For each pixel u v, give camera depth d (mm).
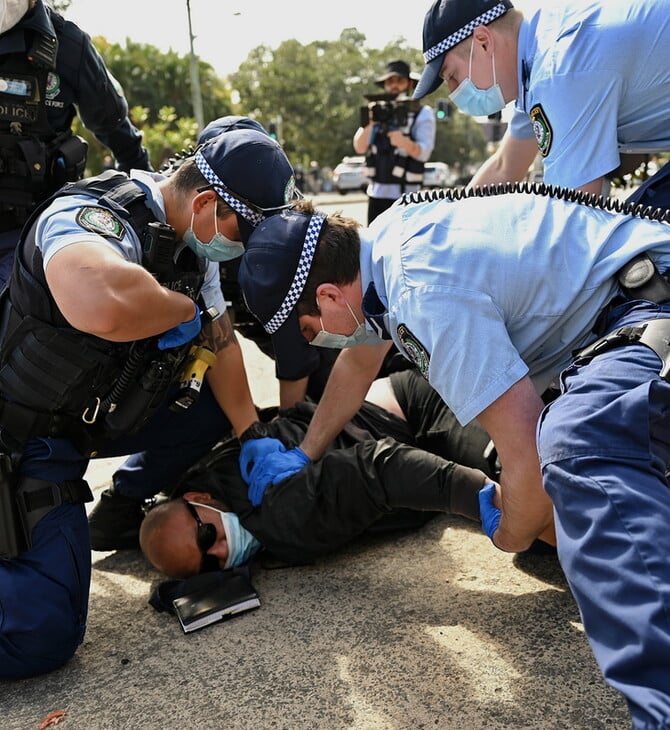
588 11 1988
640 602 1178
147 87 32188
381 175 6039
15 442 1913
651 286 1494
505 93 2287
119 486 2504
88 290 1698
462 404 1531
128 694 1790
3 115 2277
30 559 1893
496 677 1719
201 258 2150
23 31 2260
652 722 1105
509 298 1534
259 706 1702
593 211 1629
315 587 2191
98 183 1937
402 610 2025
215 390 2408
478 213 1604
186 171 1943
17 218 2367
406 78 5965
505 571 2172
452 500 2051
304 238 1648
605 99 1974
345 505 2191
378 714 1640
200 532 2213
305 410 2604
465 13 2229
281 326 1724
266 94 53750
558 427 1353
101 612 2176
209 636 1997
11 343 1883
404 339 1590
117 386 1940
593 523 1259
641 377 1357
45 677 1899
